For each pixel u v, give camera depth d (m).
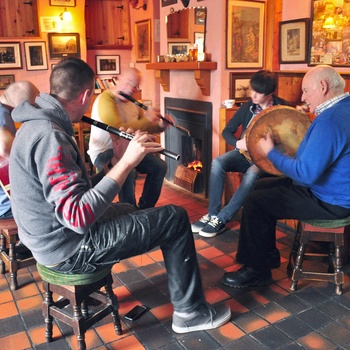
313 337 1.76
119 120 2.86
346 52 2.85
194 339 1.77
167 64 3.66
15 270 2.14
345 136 1.76
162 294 2.12
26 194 1.38
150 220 1.59
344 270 2.32
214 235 2.83
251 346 1.71
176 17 3.71
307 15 3.11
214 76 3.39
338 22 2.86
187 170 3.86
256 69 3.51
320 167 1.77
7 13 4.61
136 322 1.89
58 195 1.29
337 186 1.89
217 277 2.29
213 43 3.35
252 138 2.30
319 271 2.31
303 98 1.98
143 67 5.16
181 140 4.05
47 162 1.30
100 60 5.21
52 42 4.78
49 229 1.42
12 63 4.64
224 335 1.79
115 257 1.54
